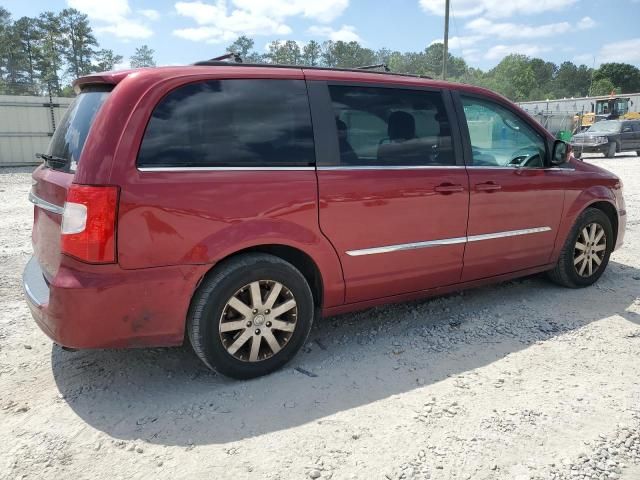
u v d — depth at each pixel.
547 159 4.69
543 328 4.13
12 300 4.81
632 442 2.70
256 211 3.16
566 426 2.84
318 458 2.60
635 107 45.53
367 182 3.56
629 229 7.75
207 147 3.08
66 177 2.98
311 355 3.71
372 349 3.80
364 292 3.72
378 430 2.82
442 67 22.94
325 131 3.46
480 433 2.78
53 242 3.04
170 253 2.95
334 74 3.60
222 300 3.12
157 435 2.79
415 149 3.86
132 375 3.44
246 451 2.65
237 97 3.21
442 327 4.18
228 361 3.22
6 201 10.84
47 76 76.06
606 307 4.59
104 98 3.03
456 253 4.10
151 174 2.89
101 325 2.86
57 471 2.52
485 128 4.27
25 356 3.70
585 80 152.75
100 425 2.88
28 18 81.56
